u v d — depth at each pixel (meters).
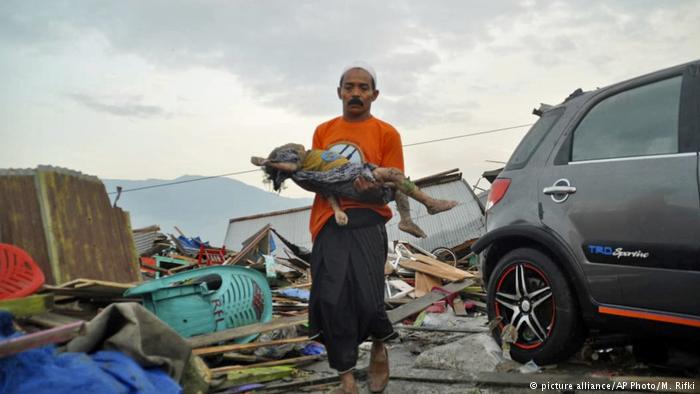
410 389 4.27
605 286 4.10
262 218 27.91
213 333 4.80
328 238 3.68
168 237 14.85
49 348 2.67
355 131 3.80
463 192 23.66
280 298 7.46
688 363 4.15
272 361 5.07
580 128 4.58
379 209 3.71
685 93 3.99
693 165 3.76
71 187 5.55
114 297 4.88
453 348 4.87
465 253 21.91
